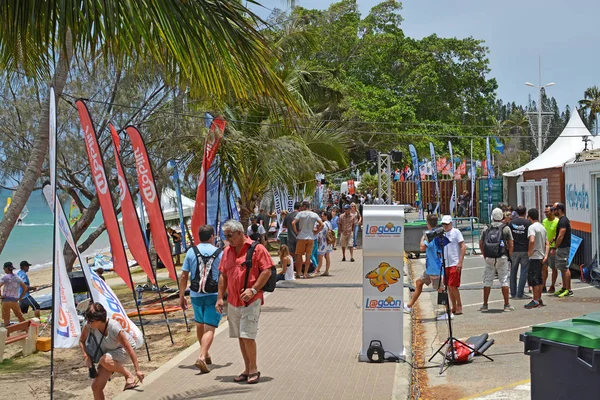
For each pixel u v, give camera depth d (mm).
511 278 13094
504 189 31438
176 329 11500
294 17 22141
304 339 9492
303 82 24328
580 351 4688
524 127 98562
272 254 24188
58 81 8594
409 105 44062
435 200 41406
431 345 9359
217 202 14961
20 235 55906
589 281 14664
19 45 7145
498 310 11711
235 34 6582
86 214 13680
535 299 11812
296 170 19656
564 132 25703
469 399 6738
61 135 13172
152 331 11461
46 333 11938
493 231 11703
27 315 16422
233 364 8164
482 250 11820
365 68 45062
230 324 7398
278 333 9969
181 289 8164
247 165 19531
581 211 15555
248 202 22266
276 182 20109
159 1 6223
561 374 4855
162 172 14398
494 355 8516
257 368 7773
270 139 18000
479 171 45875
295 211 16812
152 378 7531
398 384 6980
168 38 6398
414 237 21875
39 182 13117
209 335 7891
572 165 16297
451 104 47969
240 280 7289
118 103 13508
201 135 13672
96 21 6195
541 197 22312
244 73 6883
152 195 10297
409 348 8672
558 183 20453
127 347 6617
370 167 42062
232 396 6734
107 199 9062
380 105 41906
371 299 8102
